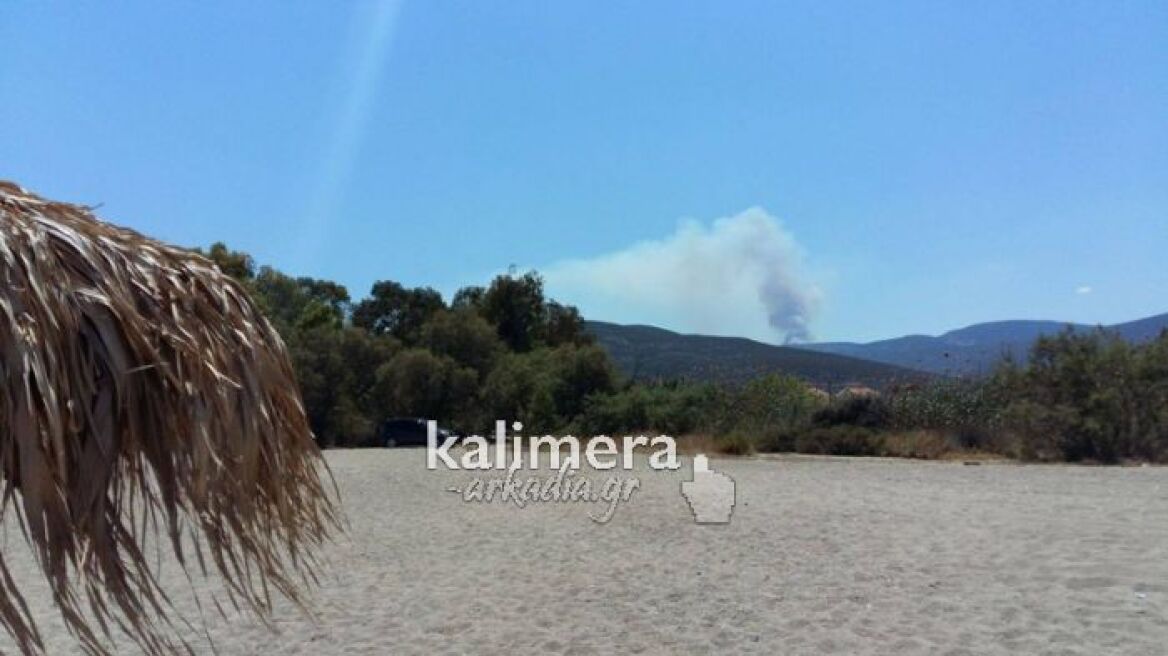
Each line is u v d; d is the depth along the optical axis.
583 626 8.83
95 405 2.91
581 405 41.19
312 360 45.31
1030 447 27.25
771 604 9.30
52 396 2.67
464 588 10.59
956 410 30.53
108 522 2.95
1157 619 8.12
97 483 2.88
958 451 29.09
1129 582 9.45
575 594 10.11
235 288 3.52
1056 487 19.20
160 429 3.04
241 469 3.22
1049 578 9.78
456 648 8.29
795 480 21.33
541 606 9.64
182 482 3.06
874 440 29.86
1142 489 18.58
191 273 3.38
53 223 3.07
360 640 8.59
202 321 3.29
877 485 20.02
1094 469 23.86
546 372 43.72
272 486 3.41
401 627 8.99
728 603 9.41
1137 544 11.54
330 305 60.31
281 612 9.49
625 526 14.58
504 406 44.50
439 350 49.16
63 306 2.84
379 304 62.06
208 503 3.16
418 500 18.80
